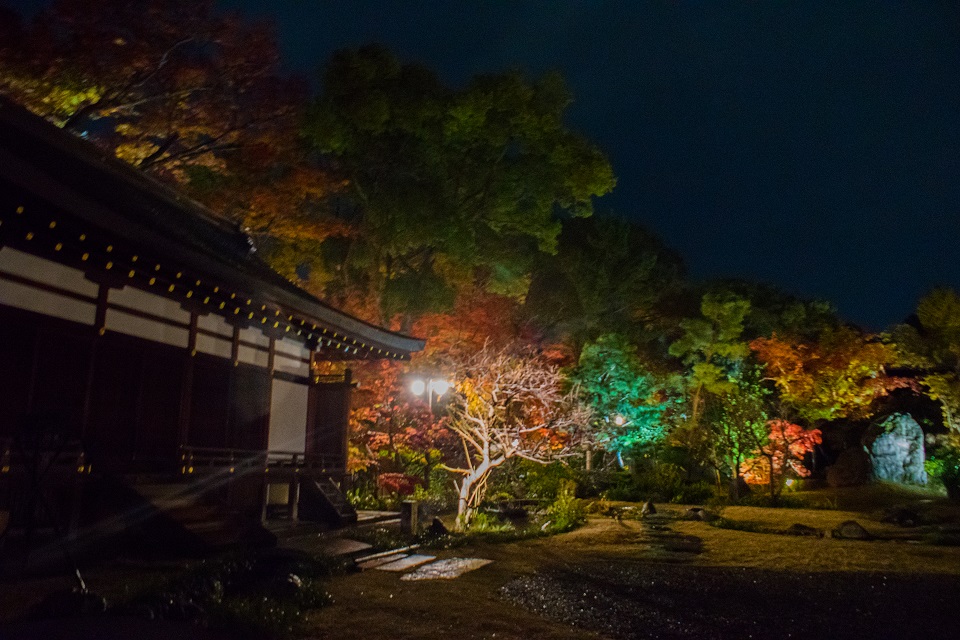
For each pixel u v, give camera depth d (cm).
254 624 668
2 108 1180
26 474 839
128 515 1065
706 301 3016
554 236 3130
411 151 2748
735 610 862
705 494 2544
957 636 763
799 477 2975
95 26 1839
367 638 681
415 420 2342
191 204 1717
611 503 2333
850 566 1201
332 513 1541
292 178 2264
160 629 636
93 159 1399
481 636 703
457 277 3012
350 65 2623
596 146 3173
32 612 680
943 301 2600
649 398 3053
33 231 896
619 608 859
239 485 1376
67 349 1032
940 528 1631
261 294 1281
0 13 1700
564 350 3450
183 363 1273
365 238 2820
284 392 1642
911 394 3206
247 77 2133
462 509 1597
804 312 3581
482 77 2822
